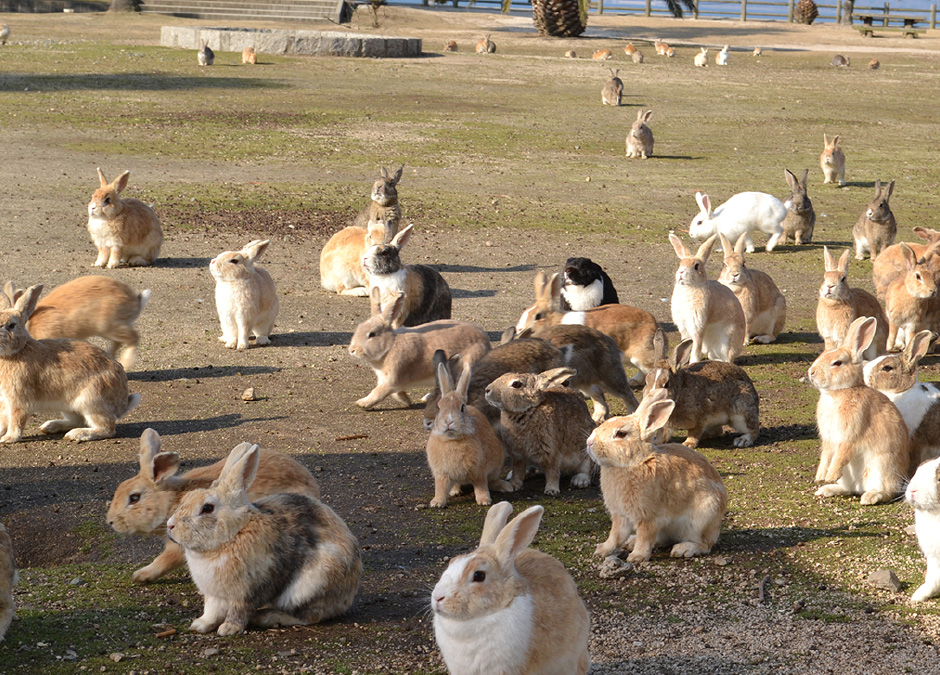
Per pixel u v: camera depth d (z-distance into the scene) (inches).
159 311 549.0
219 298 490.0
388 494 323.6
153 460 245.8
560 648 186.4
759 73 1811.0
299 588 224.8
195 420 395.9
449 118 1269.7
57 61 1519.4
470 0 2765.7
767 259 745.0
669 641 223.6
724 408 370.3
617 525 272.8
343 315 564.1
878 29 2728.8
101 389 368.5
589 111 1378.0
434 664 211.6
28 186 832.9
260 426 390.3
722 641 223.5
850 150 1176.8
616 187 952.3
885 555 271.9
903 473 312.5
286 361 479.8
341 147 1074.1
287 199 838.5
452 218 811.4
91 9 2293.3
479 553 181.3
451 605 176.7
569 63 1820.9
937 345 529.3
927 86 1708.9
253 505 224.5
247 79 1472.7
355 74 1579.7
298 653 215.3
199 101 1284.4
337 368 473.7
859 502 316.2
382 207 705.6
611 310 444.8
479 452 308.5
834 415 313.9
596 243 753.6
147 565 266.4
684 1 2618.1
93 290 428.5
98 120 1138.7
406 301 522.3
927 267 518.9
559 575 191.3
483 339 426.0
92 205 609.0
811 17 2940.5
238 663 210.5
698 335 472.4
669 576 260.1
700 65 1883.6
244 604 222.5
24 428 385.7
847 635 226.5
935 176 1048.2
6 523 296.8
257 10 2263.8
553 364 371.9
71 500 313.3
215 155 1003.9
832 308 480.7
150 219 634.8
